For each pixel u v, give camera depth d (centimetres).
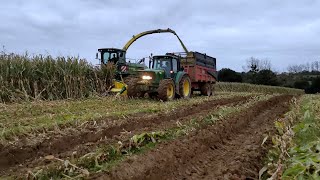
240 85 4409
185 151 720
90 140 824
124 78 1972
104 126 938
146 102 1617
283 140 675
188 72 2112
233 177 584
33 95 1577
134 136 732
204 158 738
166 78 1788
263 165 675
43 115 1096
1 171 606
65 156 654
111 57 2011
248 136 1002
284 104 1984
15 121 956
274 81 5500
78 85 1738
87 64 1803
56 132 844
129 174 561
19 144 741
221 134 943
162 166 628
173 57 1852
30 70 1562
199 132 878
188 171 645
